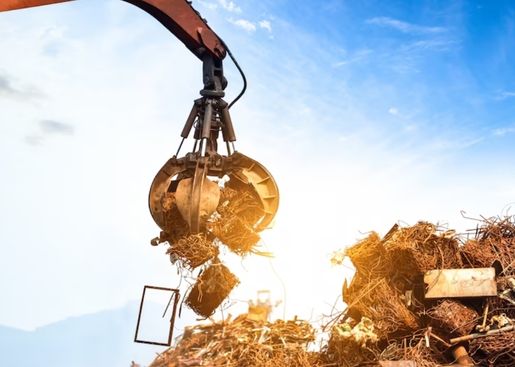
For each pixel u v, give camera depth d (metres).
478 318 7.57
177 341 7.82
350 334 7.38
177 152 8.94
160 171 8.73
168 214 8.37
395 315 7.60
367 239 8.11
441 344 7.52
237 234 8.22
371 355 7.59
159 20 9.45
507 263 8.18
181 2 9.48
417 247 8.14
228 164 8.79
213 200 8.09
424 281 7.86
